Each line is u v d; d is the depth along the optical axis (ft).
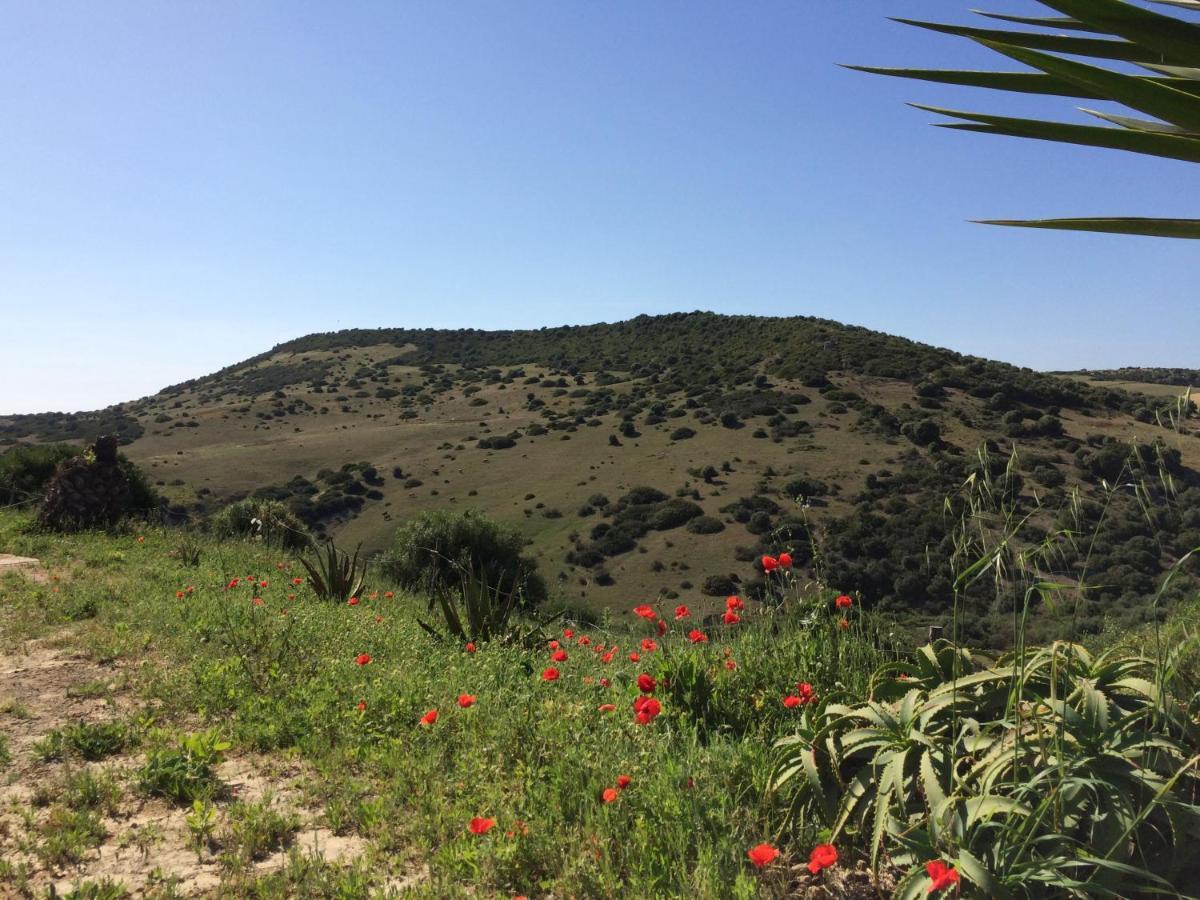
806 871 8.21
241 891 8.46
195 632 19.80
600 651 19.16
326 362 414.82
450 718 13.56
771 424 198.90
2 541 37.96
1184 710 7.25
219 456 243.19
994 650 9.39
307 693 14.88
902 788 7.67
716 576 114.21
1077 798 7.09
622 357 358.23
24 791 11.25
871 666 12.77
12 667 17.58
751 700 12.92
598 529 147.43
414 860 9.20
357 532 173.88
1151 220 5.77
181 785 11.17
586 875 8.22
